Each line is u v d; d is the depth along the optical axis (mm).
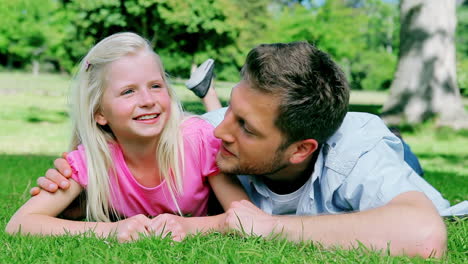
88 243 1901
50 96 19219
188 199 2488
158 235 2010
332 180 2230
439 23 11219
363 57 31234
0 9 15734
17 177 4293
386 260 1735
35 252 1814
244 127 2055
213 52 15297
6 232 2166
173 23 13836
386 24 37562
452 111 11070
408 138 10234
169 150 2381
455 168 6793
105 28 13727
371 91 31469
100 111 2352
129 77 2238
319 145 2232
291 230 1979
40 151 7801
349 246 1891
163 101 2301
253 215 2066
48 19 16016
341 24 15758
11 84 24234
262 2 24250
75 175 2371
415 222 1858
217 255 1757
